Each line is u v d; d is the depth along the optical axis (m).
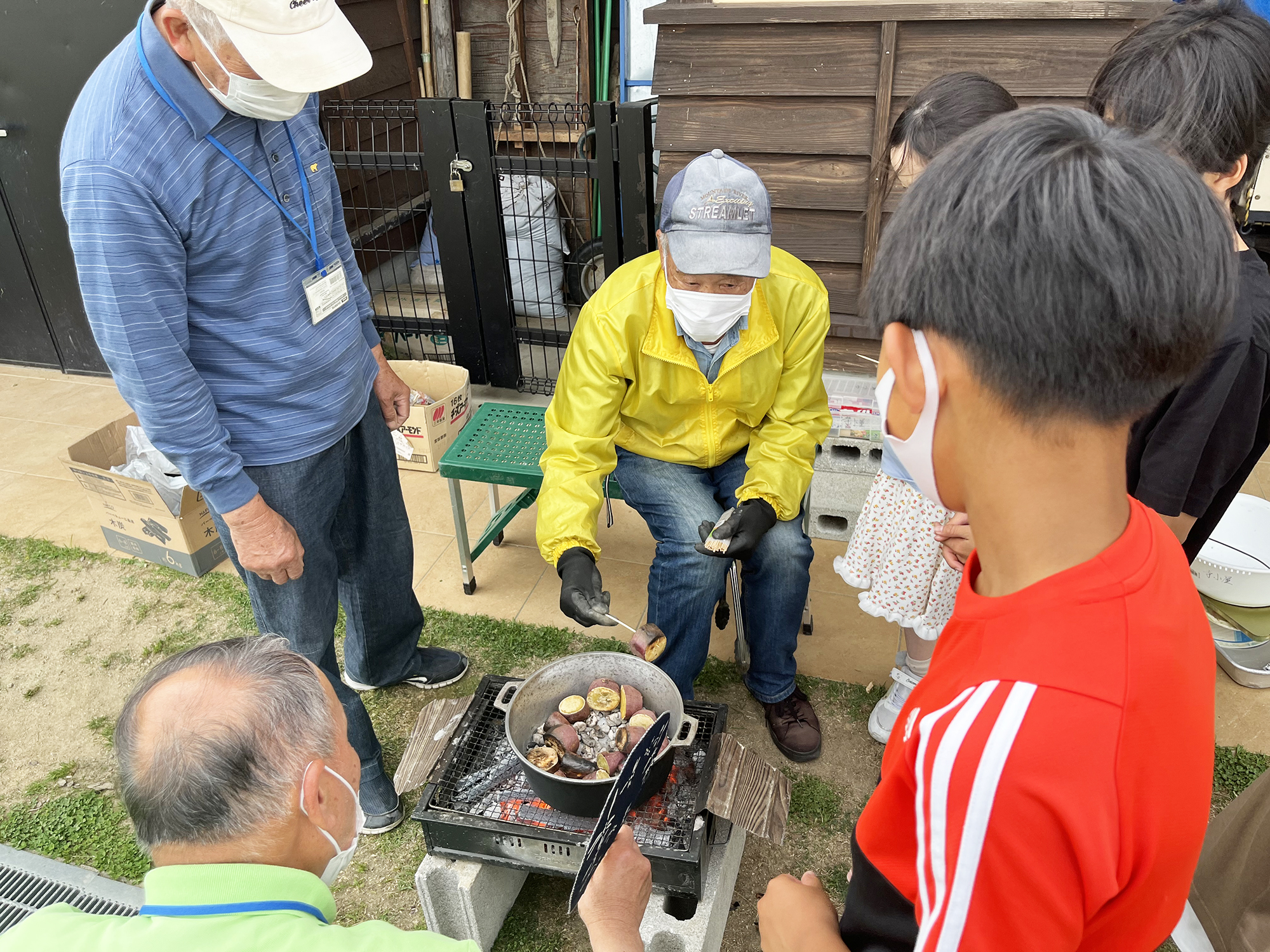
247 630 2.83
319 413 1.84
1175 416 1.35
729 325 1.96
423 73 4.87
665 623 2.20
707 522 2.08
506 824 1.72
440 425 3.58
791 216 2.83
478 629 2.79
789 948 0.88
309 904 0.98
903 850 0.72
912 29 2.48
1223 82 1.14
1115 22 2.36
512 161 3.59
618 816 1.29
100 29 3.57
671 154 2.83
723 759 1.81
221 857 0.97
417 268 4.60
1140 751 0.55
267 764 0.98
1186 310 0.50
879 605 2.01
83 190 1.42
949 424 0.60
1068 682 0.55
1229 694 2.47
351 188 4.43
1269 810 1.34
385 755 2.37
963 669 0.62
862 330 2.91
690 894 1.69
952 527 1.44
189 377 1.59
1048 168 0.52
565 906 2.01
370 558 2.25
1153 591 0.57
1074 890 0.54
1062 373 0.52
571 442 2.09
